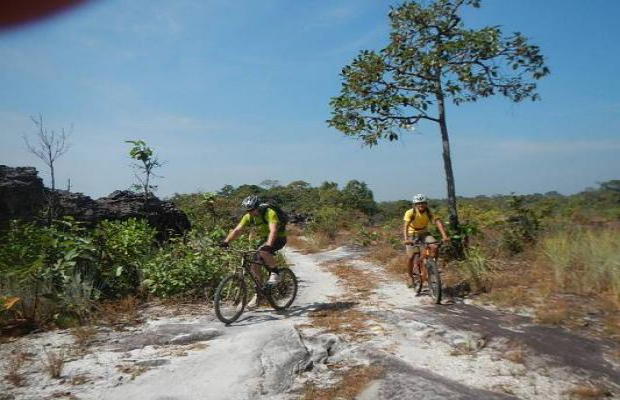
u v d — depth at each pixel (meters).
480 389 4.25
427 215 8.15
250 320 6.62
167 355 5.14
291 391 4.24
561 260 8.40
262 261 6.93
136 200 11.34
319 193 44.78
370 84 10.17
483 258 8.98
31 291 6.51
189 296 7.78
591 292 7.30
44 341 5.59
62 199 9.88
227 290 7.17
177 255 8.83
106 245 7.95
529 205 12.43
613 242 8.51
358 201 41.28
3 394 4.16
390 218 29.47
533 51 9.99
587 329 5.93
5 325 5.98
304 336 5.66
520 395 4.17
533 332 5.82
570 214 14.60
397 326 6.14
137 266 8.13
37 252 7.07
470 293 7.91
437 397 3.88
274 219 6.85
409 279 8.84
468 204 18.17
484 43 9.80
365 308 7.24
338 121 10.27
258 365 4.71
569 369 4.68
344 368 4.68
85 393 4.20
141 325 6.34
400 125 10.20
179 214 12.13
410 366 4.66
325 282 10.02
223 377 4.49
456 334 5.68
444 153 10.75
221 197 15.91
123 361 4.96
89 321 6.39
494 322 6.28
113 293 7.64
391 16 10.45
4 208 8.80
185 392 4.22
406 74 10.12
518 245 10.60
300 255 16.27
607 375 4.57
